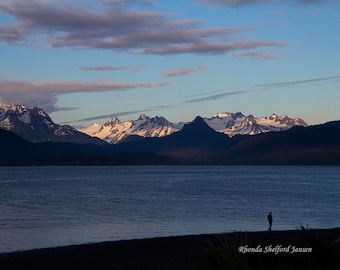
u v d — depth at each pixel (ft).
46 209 180.55
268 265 34.55
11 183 401.08
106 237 114.11
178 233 119.65
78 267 77.10
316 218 152.66
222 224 136.56
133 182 415.44
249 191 293.23
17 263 81.10
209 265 33.24
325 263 34.30
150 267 72.59
